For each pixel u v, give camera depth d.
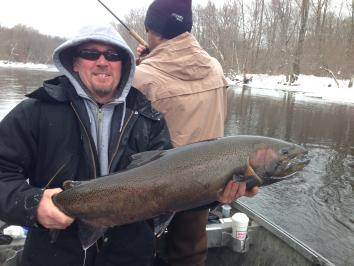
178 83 1.33
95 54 1.05
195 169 1.06
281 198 3.46
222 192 1.11
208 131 1.37
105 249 1.06
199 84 1.36
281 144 1.15
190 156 1.07
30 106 1.02
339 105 10.30
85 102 1.06
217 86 1.40
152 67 1.35
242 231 1.73
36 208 0.94
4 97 8.08
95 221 1.01
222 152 1.09
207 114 1.37
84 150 1.03
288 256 1.67
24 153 1.01
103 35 1.04
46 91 1.01
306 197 3.49
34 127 1.02
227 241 1.77
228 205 1.99
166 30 1.39
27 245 1.07
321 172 4.20
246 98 11.16
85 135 1.03
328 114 8.48
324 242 2.75
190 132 1.33
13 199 0.95
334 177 4.05
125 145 1.07
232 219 1.77
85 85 1.07
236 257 1.74
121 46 1.04
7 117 1.02
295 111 8.73
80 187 0.99
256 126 6.70
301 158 1.16
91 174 1.04
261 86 16.53
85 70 1.06
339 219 3.09
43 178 1.04
